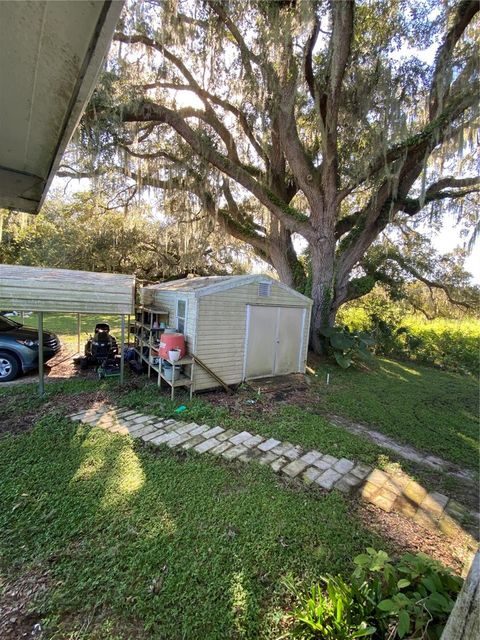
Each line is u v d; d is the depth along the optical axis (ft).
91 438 13.69
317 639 5.88
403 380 29.68
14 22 2.89
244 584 7.27
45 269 22.43
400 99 25.58
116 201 43.39
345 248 35.37
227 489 10.72
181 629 6.28
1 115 4.32
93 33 3.00
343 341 32.71
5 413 16.05
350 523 9.52
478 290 47.11
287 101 27.32
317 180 31.71
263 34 23.59
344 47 24.04
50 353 23.06
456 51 24.52
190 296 20.51
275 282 24.38
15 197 7.46
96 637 6.06
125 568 7.50
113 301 19.35
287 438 14.85
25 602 6.60
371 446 14.78
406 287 51.06
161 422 15.75
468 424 19.31
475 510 10.84
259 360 24.41
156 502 9.80
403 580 5.82
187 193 35.29
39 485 10.41
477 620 3.62
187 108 30.71
